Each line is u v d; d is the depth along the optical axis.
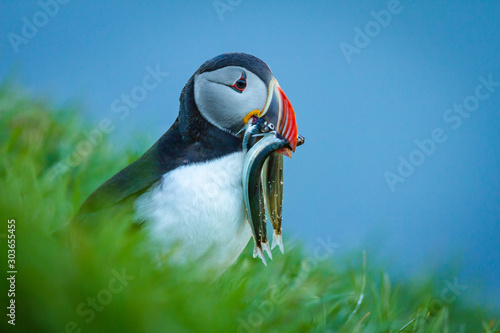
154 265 6.64
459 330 6.86
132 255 6.63
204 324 6.61
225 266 6.70
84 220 6.66
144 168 6.68
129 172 6.68
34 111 6.98
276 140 6.68
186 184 6.66
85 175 6.92
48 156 6.94
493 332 6.83
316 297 6.81
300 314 6.77
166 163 6.68
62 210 6.79
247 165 6.68
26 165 6.82
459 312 6.90
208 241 6.66
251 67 6.68
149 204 6.66
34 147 6.92
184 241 6.66
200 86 6.68
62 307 6.55
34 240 6.55
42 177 6.87
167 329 6.58
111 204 6.66
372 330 6.78
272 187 6.71
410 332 6.80
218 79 6.68
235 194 6.68
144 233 6.65
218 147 6.68
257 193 6.68
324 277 6.89
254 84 6.68
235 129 6.69
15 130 6.92
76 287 6.56
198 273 6.67
